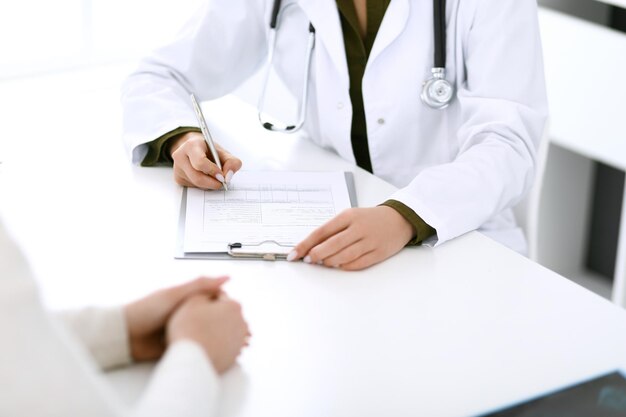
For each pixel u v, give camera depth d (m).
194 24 1.95
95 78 2.77
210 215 1.50
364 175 1.69
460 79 1.78
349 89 1.81
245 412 1.06
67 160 1.70
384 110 1.78
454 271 1.38
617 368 1.16
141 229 1.46
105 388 0.90
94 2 2.83
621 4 2.47
